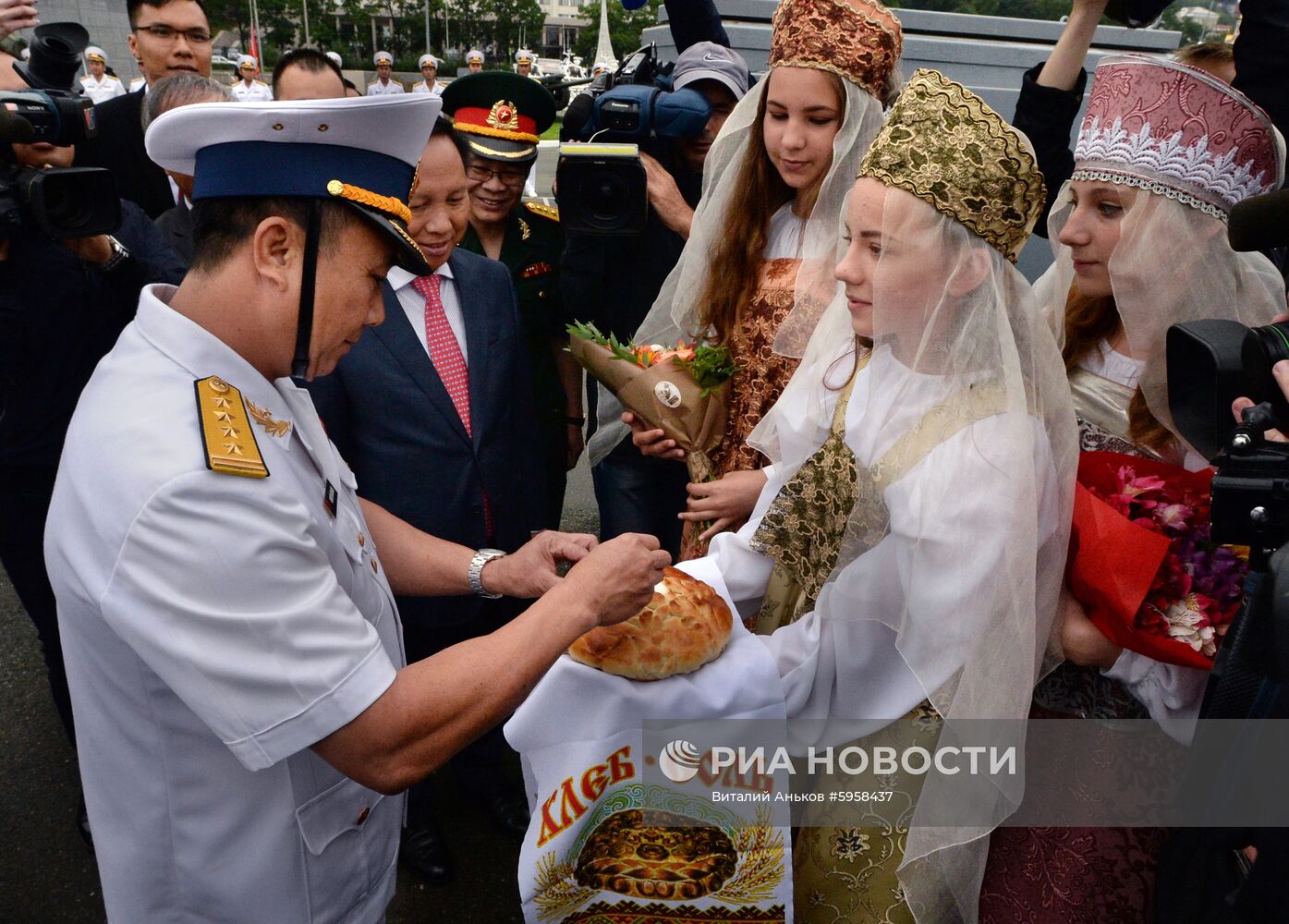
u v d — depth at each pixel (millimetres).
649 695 1411
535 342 3133
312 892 1283
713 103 2814
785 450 1667
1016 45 4859
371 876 1402
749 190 2189
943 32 4824
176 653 1043
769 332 2084
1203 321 1215
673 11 3178
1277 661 913
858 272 1442
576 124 2990
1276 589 923
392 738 1122
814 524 1566
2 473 2312
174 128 1087
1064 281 1722
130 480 1051
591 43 73438
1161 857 1297
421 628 2422
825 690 1528
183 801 1219
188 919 1271
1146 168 1494
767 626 1658
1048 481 1396
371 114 1104
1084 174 1579
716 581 1626
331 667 1094
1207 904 1114
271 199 1107
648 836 1460
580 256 2777
